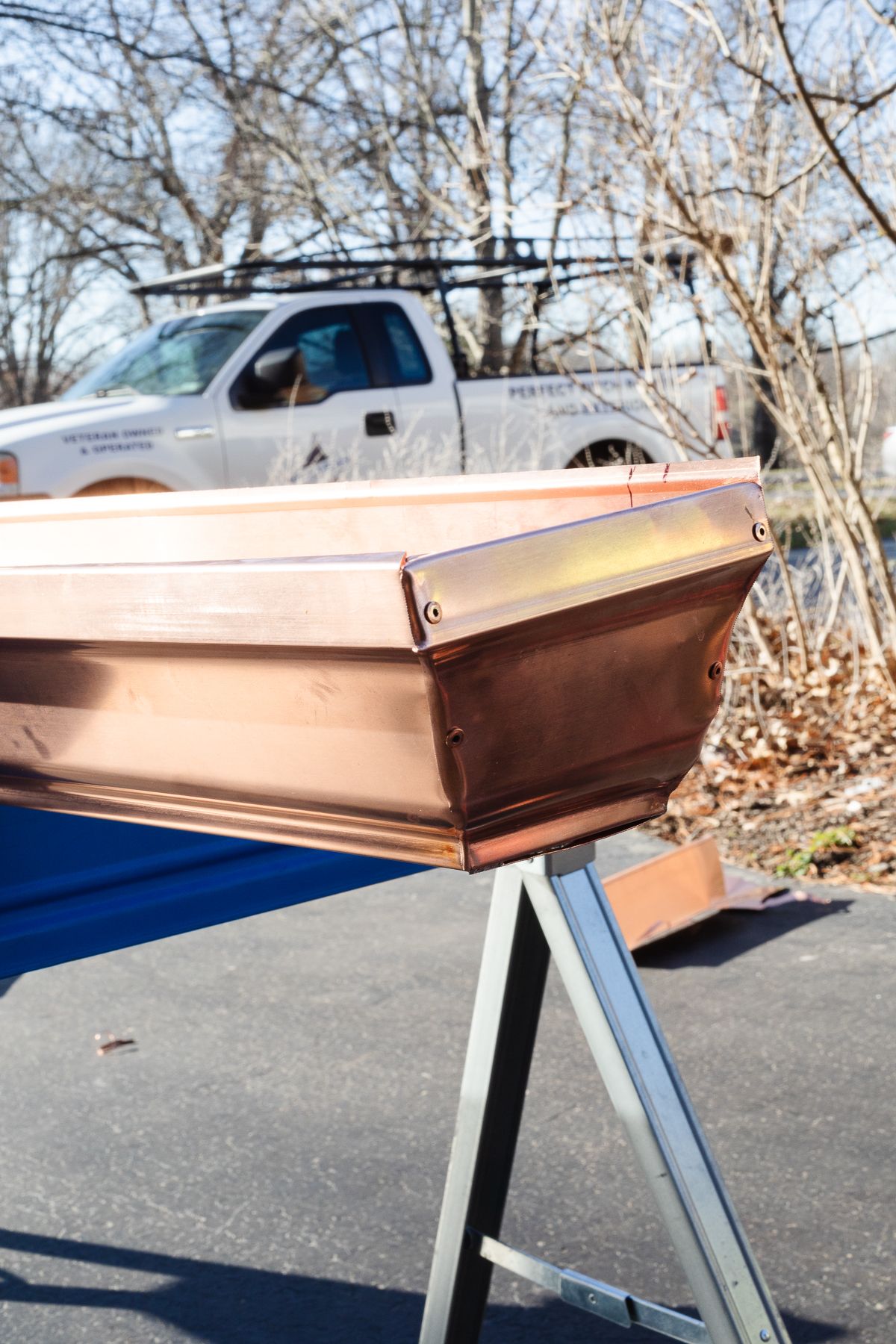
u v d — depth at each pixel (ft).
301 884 5.38
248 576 3.53
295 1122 9.78
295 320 29.55
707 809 16.93
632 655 3.59
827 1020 10.72
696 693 3.75
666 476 4.65
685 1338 4.92
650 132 17.57
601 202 18.47
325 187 51.44
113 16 53.83
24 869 4.89
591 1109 9.66
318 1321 7.45
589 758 3.60
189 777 4.13
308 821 3.94
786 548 22.26
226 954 13.38
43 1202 8.92
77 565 4.00
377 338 30.04
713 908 12.84
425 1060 10.66
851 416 20.65
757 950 12.28
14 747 4.62
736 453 24.68
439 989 12.10
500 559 3.29
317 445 28.86
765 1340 4.57
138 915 5.09
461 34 43.14
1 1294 7.89
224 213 58.85
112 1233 8.49
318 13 50.44
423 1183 8.81
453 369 30.94
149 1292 7.84
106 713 4.24
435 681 3.28
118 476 27.32
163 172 58.08
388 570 3.21
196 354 29.78
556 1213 8.35
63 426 27.09
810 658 21.61
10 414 28.68
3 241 82.33
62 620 4.05
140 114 57.82
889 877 13.83
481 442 30.17
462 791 3.45
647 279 19.57
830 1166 8.61
